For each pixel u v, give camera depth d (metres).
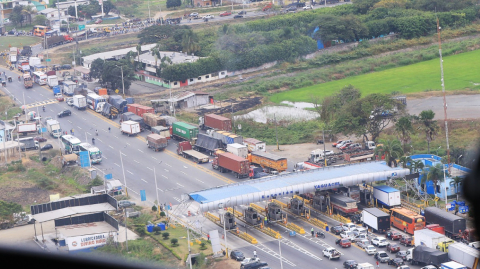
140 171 156.00
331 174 125.62
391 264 96.19
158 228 114.38
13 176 155.88
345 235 107.81
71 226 113.12
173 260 100.19
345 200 117.81
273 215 118.56
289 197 134.25
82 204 121.25
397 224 111.31
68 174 158.00
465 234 102.44
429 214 109.44
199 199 115.31
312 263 98.06
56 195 134.00
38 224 122.31
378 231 109.94
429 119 155.00
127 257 98.81
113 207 119.81
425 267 91.06
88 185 146.38
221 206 112.75
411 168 129.62
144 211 126.88
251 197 115.25
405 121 152.75
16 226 122.06
